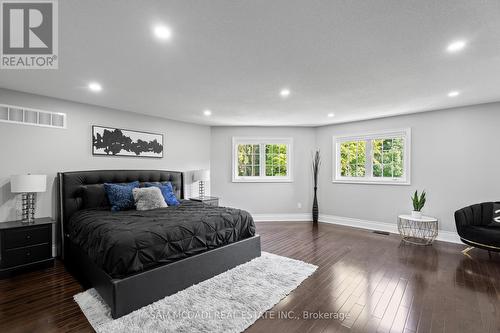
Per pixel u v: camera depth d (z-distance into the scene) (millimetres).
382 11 1562
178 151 5059
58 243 3422
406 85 2951
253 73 2602
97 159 3887
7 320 1885
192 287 2342
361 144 5191
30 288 2402
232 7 1524
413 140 4379
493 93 3230
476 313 1991
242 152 5812
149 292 2053
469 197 3840
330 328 1802
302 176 5754
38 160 3301
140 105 3900
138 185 3924
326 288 2404
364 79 2762
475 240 3215
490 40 1910
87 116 3787
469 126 3848
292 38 1906
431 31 1794
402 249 3598
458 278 2631
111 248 1991
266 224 5301
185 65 2410
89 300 2113
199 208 3463
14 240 2695
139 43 1985
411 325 1838
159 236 2230
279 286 2396
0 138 3010
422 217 3973
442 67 2430
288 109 4145
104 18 1645
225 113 4445
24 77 2699
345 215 5285
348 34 1842
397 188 4570
